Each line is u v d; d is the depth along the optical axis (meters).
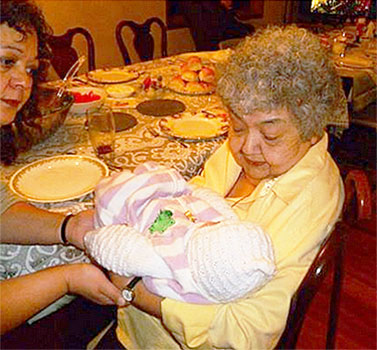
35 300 0.91
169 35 4.77
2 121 1.16
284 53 0.87
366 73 2.51
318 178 0.95
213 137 1.51
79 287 0.93
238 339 0.85
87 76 2.14
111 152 1.41
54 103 1.54
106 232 0.87
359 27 2.97
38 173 1.28
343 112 1.00
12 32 1.07
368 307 2.01
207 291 0.80
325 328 1.90
